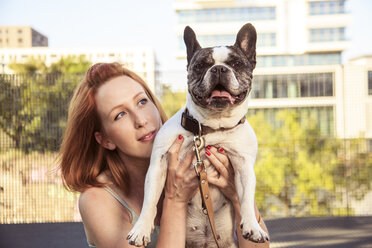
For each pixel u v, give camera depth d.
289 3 30.42
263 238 1.64
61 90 6.01
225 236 1.97
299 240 4.84
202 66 1.91
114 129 1.85
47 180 6.03
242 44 2.08
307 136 5.90
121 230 1.74
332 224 5.50
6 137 6.01
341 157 5.90
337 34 30.45
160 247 1.71
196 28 30.34
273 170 5.93
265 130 5.97
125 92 1.87
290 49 30.20
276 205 5.99
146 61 23.88
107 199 1.81
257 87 6.20
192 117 1.84
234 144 1.84
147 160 1.93
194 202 1.92
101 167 1.97
